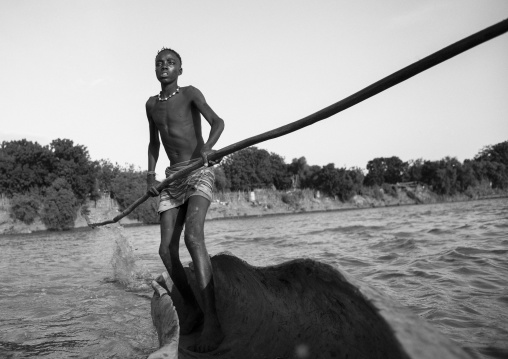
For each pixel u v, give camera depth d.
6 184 52.88
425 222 20.30
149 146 4.06
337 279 1.83
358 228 20.00
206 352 3.11
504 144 120.62
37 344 4.29
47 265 12.47
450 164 104.25
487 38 1.76
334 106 2.38
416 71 2.00
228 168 81.75
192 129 3.65
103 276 9.30
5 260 14.91
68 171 54.03
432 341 1.36
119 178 58.34
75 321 5.24
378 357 1.87
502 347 3.13
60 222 49.41
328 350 2.29
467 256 7.25
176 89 3.75
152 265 10.48
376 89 2.16
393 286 5.59
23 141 56.94
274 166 89.75
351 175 93.62
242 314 3.46
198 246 3.27
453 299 4.61
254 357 2.84
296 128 2.66
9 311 5.91
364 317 1.82
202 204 3.39
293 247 12.34
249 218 63.47
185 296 3.63
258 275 2.86
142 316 5.40
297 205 80.75
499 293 4.71
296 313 2.64
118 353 3.90
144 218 55.53
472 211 30.27
